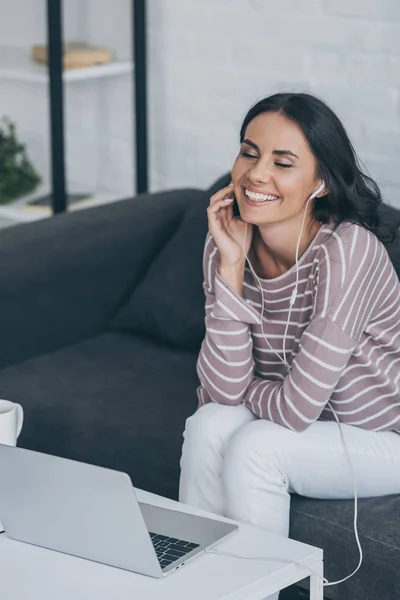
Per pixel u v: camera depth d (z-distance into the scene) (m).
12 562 1.94
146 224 3.40
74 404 2.82
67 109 4.39
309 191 2.34
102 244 3.29
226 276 2.40
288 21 3.76
